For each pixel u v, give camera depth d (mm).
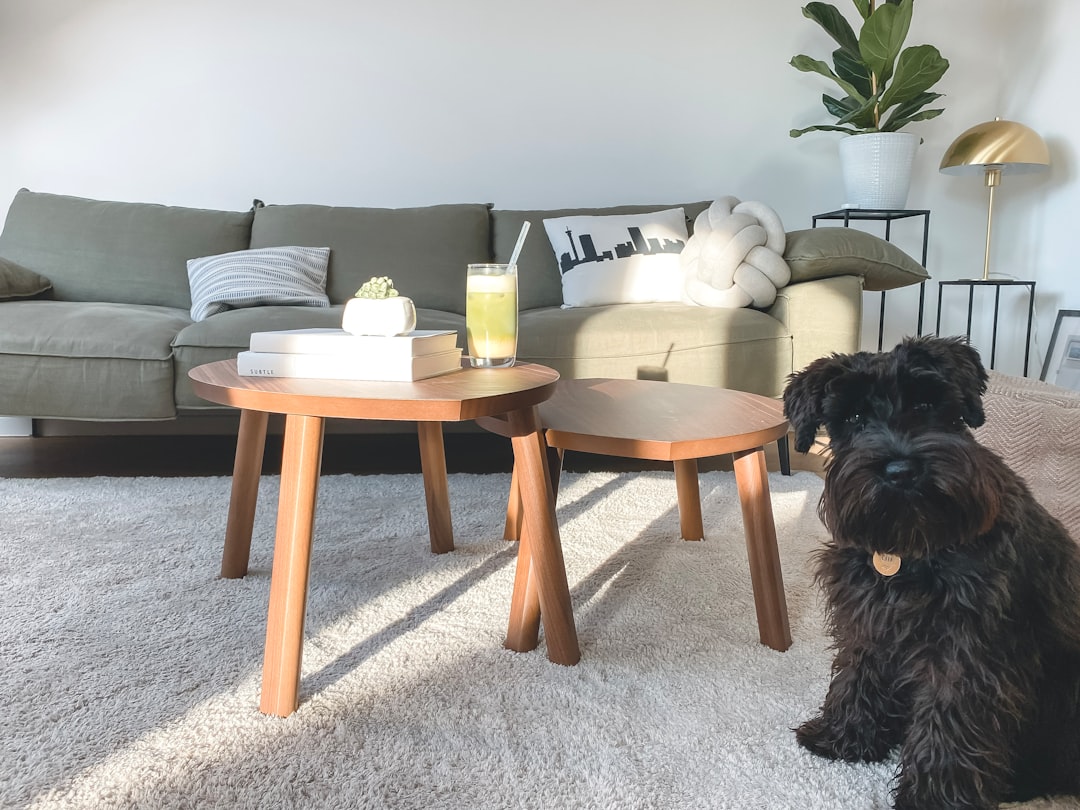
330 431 2705
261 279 2629
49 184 3129
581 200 3420
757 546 1305
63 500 2121
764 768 987
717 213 2617
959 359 914
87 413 2225
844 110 3285
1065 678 893
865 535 850
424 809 904
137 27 3100
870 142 3125
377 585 1562
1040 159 3053
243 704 1120
